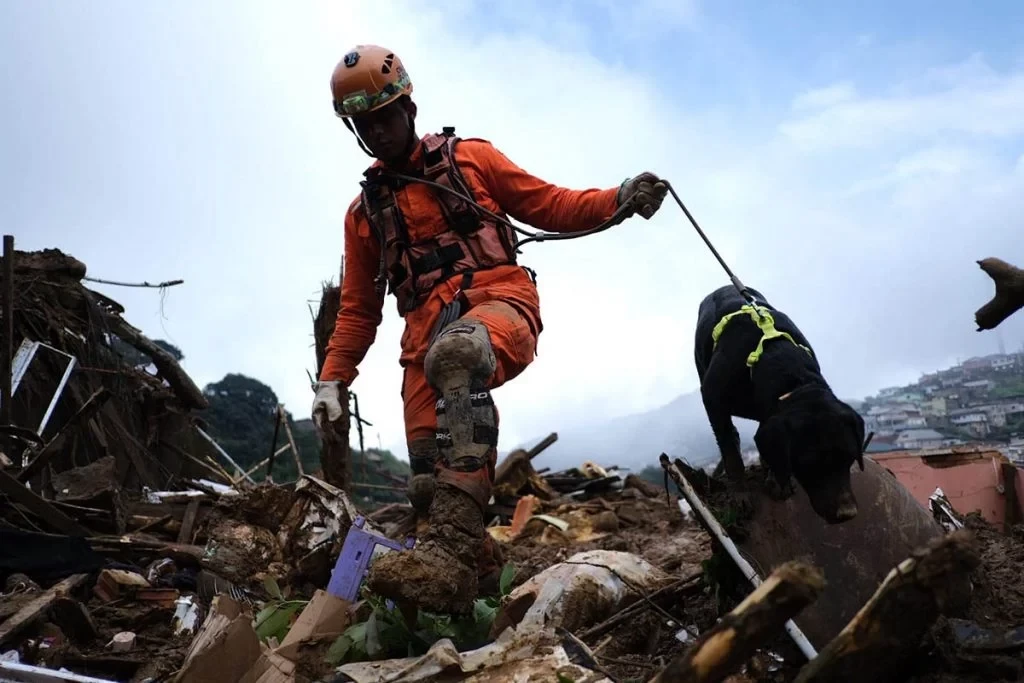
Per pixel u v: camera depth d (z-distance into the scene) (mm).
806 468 3299
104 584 5469
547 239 4305
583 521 8508
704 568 3727
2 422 7711
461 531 3562
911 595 2396
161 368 11859
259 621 4504
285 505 6164
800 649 3129
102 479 7398
